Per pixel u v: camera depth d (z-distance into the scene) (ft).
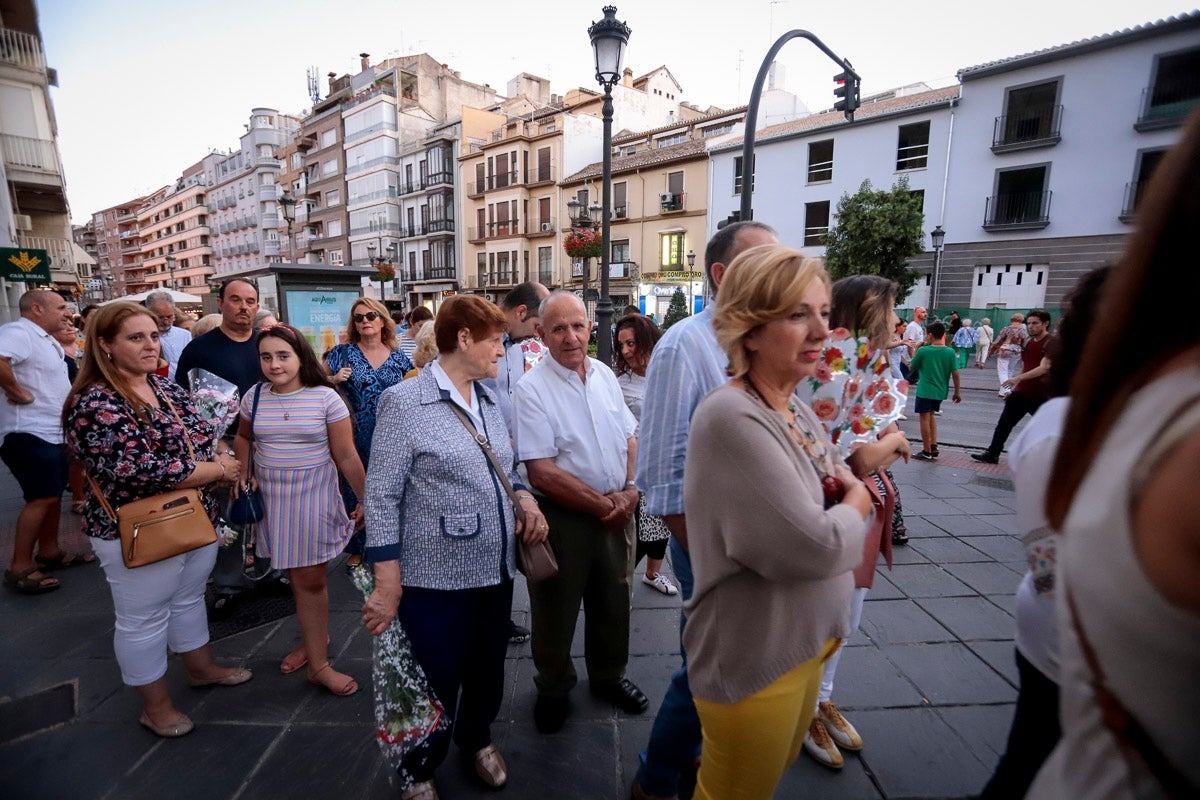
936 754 7.12
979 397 39.83
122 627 7.24
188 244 226.58
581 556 7.30
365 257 137.90
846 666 8.92
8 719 7.82
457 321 6.24
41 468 11.68
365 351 12.59
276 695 8.40
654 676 8.78
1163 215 1.88
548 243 106.42
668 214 89.30
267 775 6.88
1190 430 1.65
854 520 3.84
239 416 8.45
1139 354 1.95
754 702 4.10
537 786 6.71
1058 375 4.44
